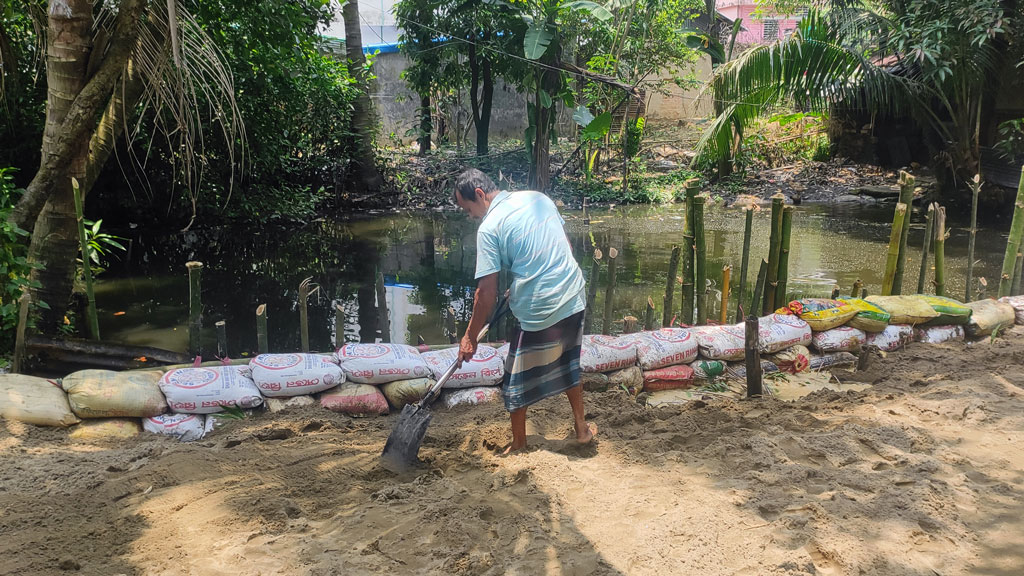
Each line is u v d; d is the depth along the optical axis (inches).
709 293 312.3
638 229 485.7
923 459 135.6
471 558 103.7
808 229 468.4
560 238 139.3
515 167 652.1
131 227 457.7
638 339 195.3
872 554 104.3
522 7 516.4
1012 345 216.7
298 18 357.4
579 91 661.3
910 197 230.8
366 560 103.7
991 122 564.4
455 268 378.9
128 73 227.3
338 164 579.5
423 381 175.3
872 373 200.2
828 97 504.1
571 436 152.4
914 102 541.3
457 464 140.3
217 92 381.7
